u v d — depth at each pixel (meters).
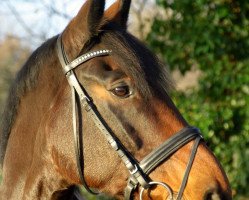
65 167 3.69
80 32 3.72
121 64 3.56
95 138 3.59
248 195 8.41
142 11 10.12
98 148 3.58
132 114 3.53
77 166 3.62
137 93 3.53
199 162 3.48
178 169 3.49
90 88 3.61
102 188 3.66
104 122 3.56
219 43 7.86
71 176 3.70
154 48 8.26
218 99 8.00
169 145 3.52
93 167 3.61
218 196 3.39
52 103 3.78
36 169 3.81
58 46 3.81
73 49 3.74
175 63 8.17
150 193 3.54
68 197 3.95
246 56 8.06
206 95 8.02
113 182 3.61
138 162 3.53
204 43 7.91
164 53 8.23
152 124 3.53
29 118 3.90
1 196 3.98
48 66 3.86
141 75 3.54
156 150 3.51
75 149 3.61
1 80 12.05
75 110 3.64
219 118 7.90
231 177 7.98
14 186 3.91
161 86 3.64
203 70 8.08
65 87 3.74
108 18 3.79
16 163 3.93
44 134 3.76
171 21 8.19
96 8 3.61
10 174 3.95
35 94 3.89
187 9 8.09
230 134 7.97
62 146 3.67
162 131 3.54
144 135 3.53
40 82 3.88
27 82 3.92
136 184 3.54
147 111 3.54
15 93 3.98
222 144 7.93
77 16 3.76
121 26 3.89
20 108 3.99
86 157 3.62
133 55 3.58
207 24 7.96
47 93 3.82
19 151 3.93
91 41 3.70
